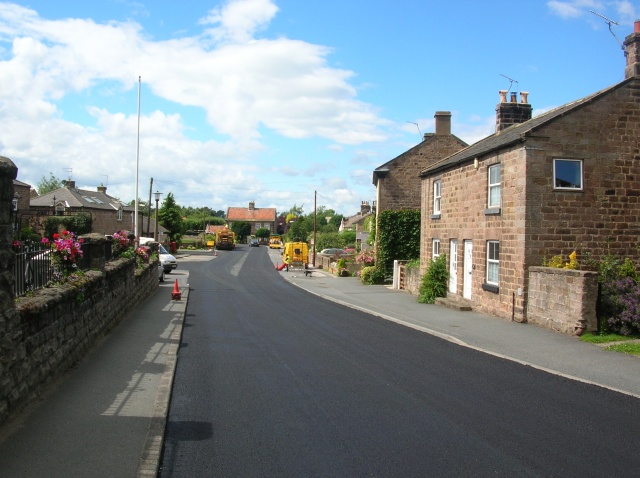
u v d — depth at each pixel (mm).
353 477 5094
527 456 5691
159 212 71812
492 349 11688
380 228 31375
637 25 15688
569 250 15266
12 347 5941
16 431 5812
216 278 34844
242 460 5453
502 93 21359
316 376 8969
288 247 50312
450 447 5902
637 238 15586
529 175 15094
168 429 6320
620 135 15531
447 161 21969
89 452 5375
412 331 14023
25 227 39750
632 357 10930
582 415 7129
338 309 18969
